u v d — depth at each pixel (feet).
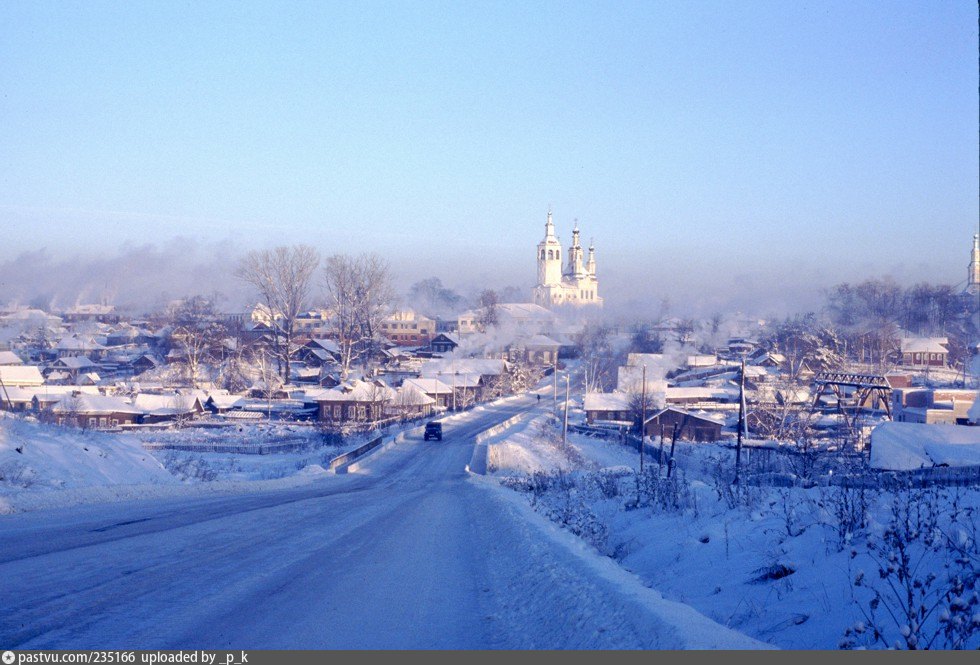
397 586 29.22
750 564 30.96
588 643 19.44
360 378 322.75
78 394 225.76
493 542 42.01
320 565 33.42
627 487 73.00
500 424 238.89
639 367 337.52
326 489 95.76
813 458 81.00
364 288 323.57
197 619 22.94
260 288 311.88
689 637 17.26
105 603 24.30
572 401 328.90
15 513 49.08
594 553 33.63
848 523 31.09
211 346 334.85
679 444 184.65
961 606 18.86
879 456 97.45
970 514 29.27
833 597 24.04
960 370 308.81
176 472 102.47
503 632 22.66
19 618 22.08
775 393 215.31
